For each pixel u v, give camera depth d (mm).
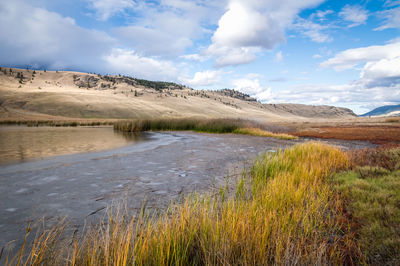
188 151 9789
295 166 5938
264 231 2215
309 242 2467
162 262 1826
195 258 2043
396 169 5742
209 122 25594
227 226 2268
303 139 17094
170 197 4035
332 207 3586
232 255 1998
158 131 25500
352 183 4598
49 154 8945
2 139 15445
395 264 2062
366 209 3268
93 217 3127
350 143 14773
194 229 2215
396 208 3127
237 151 9891
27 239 2502
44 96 116062
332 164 6676
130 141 14133
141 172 5984
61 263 1889
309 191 4051
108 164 7004
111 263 1727
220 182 5141
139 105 135625
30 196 4035
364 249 2395
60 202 3744
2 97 106188
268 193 3549
